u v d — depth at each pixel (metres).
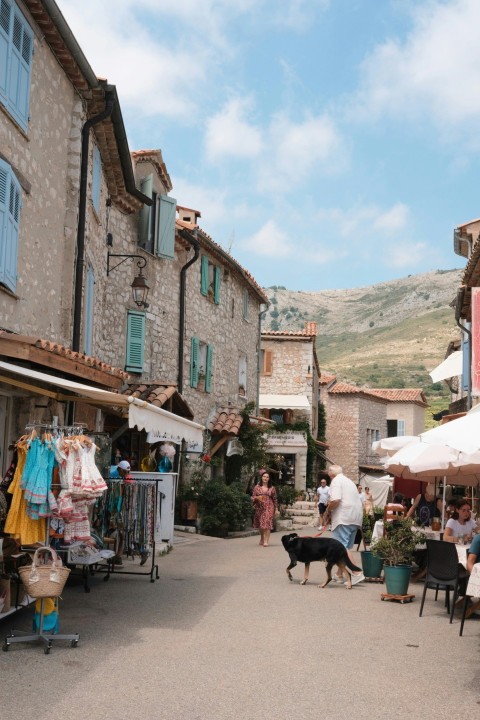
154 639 8.10
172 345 23.75
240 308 31.48
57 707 5.71
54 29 12.04
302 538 12.95
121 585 11.84
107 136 15.40
